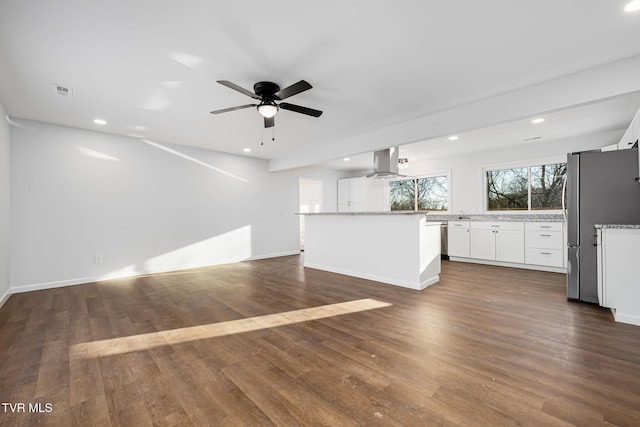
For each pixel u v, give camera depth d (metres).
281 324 2.53
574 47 2.18
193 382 1.68
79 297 3.39
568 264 3.13
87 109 3.35
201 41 2.07
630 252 2.48
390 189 7.59
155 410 1.44
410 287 3.70
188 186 5.20
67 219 4.00
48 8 1.69
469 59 2.36
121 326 2.52
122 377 1.73
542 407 1.42
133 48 2.14
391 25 1.93
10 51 2.14
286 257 6.46
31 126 3.73
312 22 1.88
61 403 1.50
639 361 1.84
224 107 3.29
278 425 1.34
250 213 6.10
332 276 4.42
